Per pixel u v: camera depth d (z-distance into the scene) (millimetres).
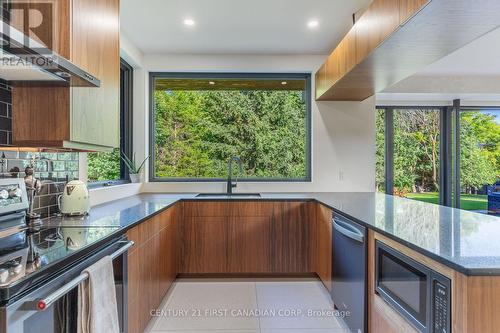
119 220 1890
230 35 3303
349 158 3877
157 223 2414
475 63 3781
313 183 3865
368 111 3871
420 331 1281
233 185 3738
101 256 1407
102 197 2775
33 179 1823
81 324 1213
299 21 2996
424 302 1260
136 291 1941
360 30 2289
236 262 3213
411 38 1862
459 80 4359
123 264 1696
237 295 2846
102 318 1290
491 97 4637
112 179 3496
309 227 3223
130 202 2836
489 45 3227
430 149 5000
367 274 1834
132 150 3803
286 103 4074
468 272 1015
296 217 3227
